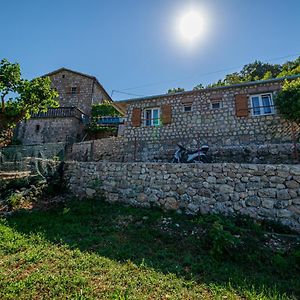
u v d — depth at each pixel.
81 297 3.06
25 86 11.52
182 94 12.57
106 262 4.20
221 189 6.82
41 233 5.55
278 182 6.19
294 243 4.88
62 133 17.64
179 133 12.10
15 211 7.15
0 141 13.89
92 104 21.38
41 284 3.41
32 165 9.84
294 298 3.29
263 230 5.59
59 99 21.72
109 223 6.40
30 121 18.31
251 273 4.05
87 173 9.30
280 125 10.23
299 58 27.61
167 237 5.41
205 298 3.21
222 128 11.30
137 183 8.11
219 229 4.98
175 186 7.46
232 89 11.64
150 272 3.90
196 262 4.37
